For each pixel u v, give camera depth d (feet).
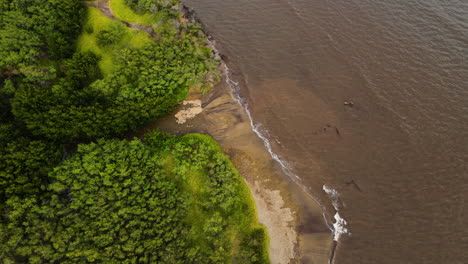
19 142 151.53
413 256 154.30
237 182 170.40
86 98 176.14
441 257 152.97
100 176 155.43
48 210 139.13
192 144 180.14
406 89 200.64
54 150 159.63
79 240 136.56
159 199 155.43
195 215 159.53
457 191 167.94
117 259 137.59
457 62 208.23
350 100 200.03
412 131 186.19
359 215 166.20
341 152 184.24
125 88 185.16
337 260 156.35
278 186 174.81
